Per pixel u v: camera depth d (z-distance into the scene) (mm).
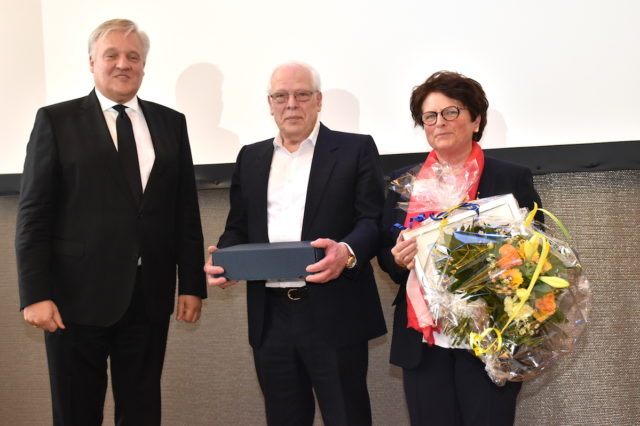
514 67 2422
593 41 2361
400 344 1772
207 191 2691
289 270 1761
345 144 2064
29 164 1993
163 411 2785
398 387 2584
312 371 1959
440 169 1729
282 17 2605
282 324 1979
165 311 2086
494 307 1462
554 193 2439
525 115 2422
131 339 2061
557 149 2350
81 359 2010
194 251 2205
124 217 1992
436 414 1700
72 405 2000
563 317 1441
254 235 2053
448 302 1476
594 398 2451
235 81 2650
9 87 2773
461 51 2461
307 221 1986
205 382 2748
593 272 2430
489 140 2455
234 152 2660
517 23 2414
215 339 2738
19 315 2816
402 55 2510
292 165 2072
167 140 2141
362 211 1988
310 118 2035
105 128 2041
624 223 2400
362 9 2535
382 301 2582
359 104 2549
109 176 1998
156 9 2701
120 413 2104
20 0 2771
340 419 1919
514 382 1670
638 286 2408
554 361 1543
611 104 2357
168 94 2703
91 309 1954
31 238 1933
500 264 1422
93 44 2100
